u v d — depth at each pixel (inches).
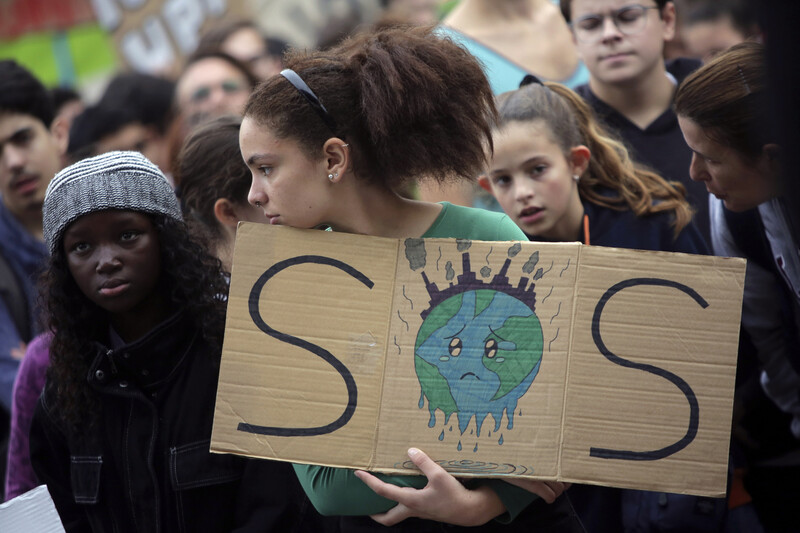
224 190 205.5
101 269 161.2
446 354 147.6
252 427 147.9
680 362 145.1
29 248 263.4
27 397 192.4
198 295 167.0
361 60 148.7
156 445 164.4
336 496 152.3
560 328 146.1
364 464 146.4
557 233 205.8
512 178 202.1
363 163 149.8
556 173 200.8
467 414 146.1
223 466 163.9
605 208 207.0
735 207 175.8
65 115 358.6
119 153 169.0
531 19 266.7
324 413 147.6
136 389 165.5
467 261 148.9
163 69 422.9
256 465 164.2
